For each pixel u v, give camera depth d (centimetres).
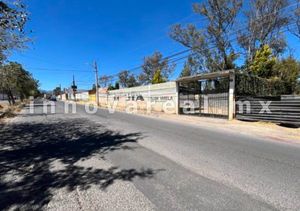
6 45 1148
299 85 2480
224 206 385
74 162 641
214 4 3047
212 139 948
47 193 446
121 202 403
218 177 514
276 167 581
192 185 471
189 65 3866
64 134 1095
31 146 851
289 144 862
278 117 1336
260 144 856
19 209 389
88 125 1390
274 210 373
